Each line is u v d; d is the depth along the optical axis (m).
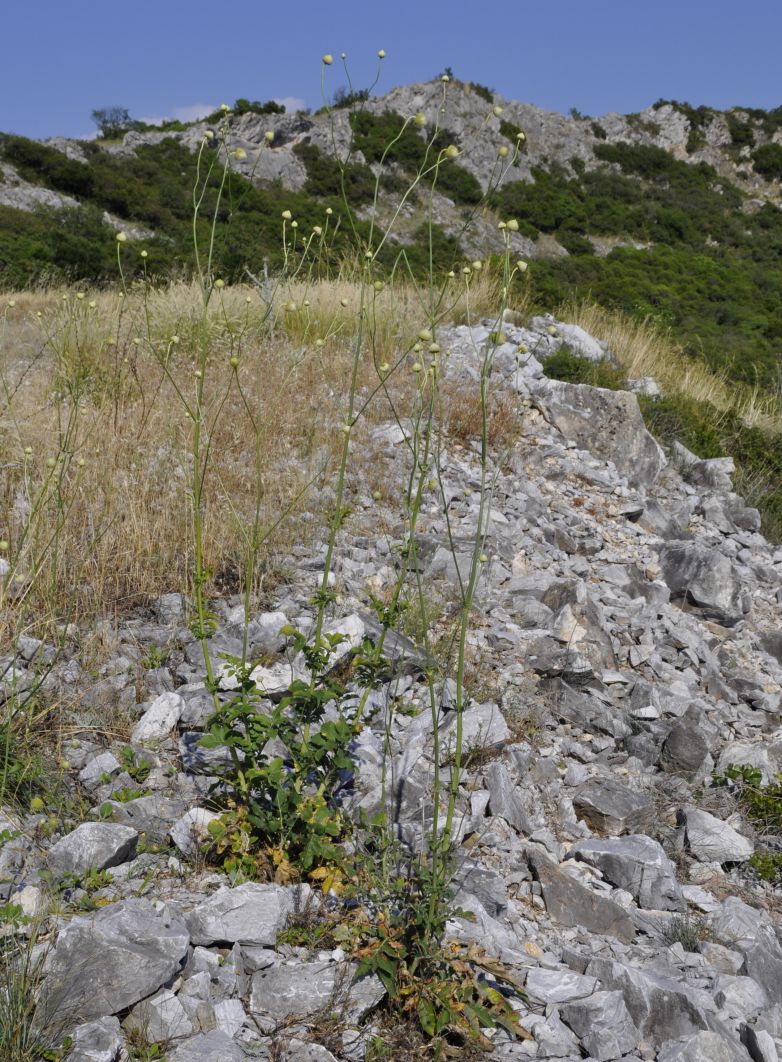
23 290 18.11
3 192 40.16
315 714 3.10
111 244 24.09
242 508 5.54
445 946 2.69
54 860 2.80
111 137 69.19
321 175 45.41
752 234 59.22
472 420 8.16
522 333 11.20
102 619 4.32
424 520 6.21
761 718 5.29
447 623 4.89
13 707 3.29
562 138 68.69
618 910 3.35
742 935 3.41
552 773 4.13
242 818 2.98
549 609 5.35
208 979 2.45
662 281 34.56
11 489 5.12
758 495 9.63
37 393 6.98
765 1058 2.70
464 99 61.75
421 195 42.91
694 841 3.98
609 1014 2.65
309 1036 2.40
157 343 8.29
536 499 7.24
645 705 4.87
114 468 5.37
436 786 2.68
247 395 7.24
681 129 79.06
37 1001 2.23
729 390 12.62
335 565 5.27
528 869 3.47
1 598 3.82
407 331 8.91
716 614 6.52
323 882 2.84
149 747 3.52
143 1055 2.22
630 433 9.00
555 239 50.03
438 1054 2.41
